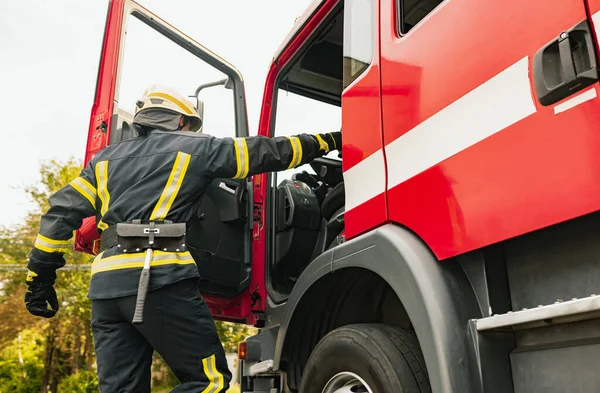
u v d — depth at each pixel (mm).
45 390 20625
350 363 1993
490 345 1499
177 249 2244
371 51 2184
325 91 3521
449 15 1776
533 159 1401
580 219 1353
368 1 2277
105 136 3018
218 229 3338
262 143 2453
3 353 20797
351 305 2469
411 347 1858
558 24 1379
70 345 21094
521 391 1452
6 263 23031
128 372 2252
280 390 2758
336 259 2154
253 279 3396
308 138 2576
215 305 3438
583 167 1274
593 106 1266
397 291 1759
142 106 2648
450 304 1567
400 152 1919
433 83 1799
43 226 2480
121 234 2234
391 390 1781
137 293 2137
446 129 1713
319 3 2797
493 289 1553
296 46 3129
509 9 1537
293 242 3369
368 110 2129
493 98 1549
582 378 1292
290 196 3402
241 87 3912
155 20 3342
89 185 2537
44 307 2691
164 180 2367
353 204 2146
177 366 2229
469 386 1473
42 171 24625
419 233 1769
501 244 1597
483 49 1611
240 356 3217
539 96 1374
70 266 18859
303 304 2467
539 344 1437
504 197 1474
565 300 1372
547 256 1438
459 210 1618
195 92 3584
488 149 1544
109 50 3146
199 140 2459
